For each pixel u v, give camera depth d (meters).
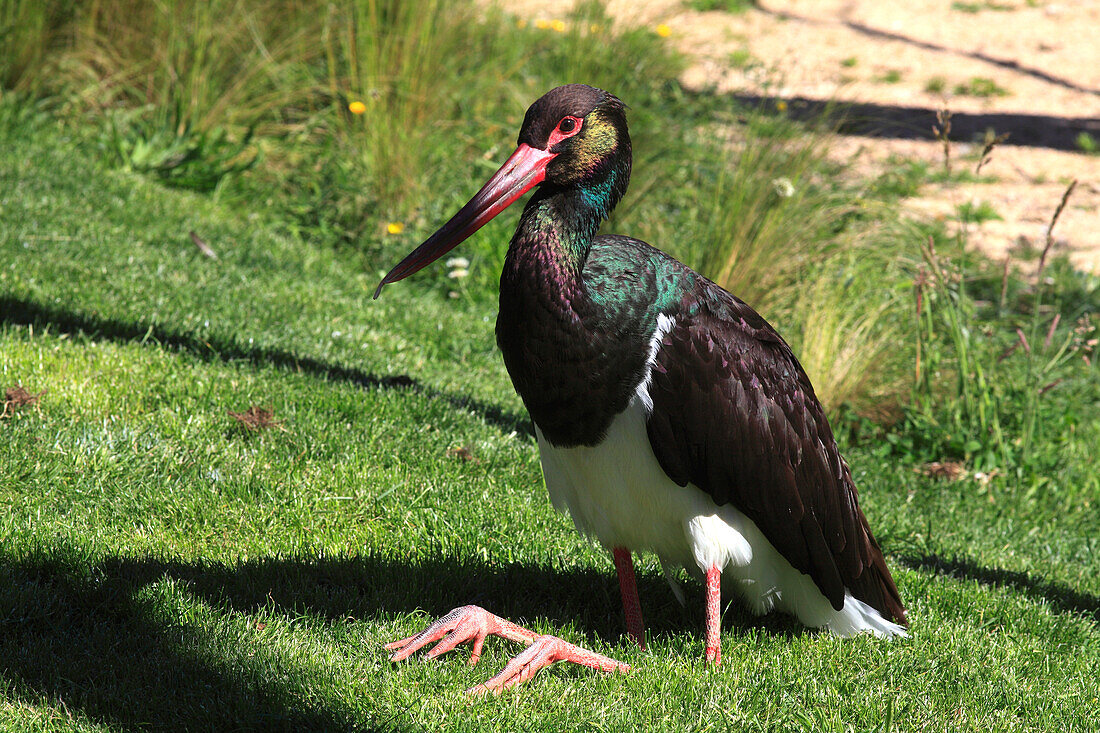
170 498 7.53
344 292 12.84
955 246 15.68
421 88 15.59
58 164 13.99
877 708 6.17
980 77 23.95
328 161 15.62
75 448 7.82
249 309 11.23
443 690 5.95
